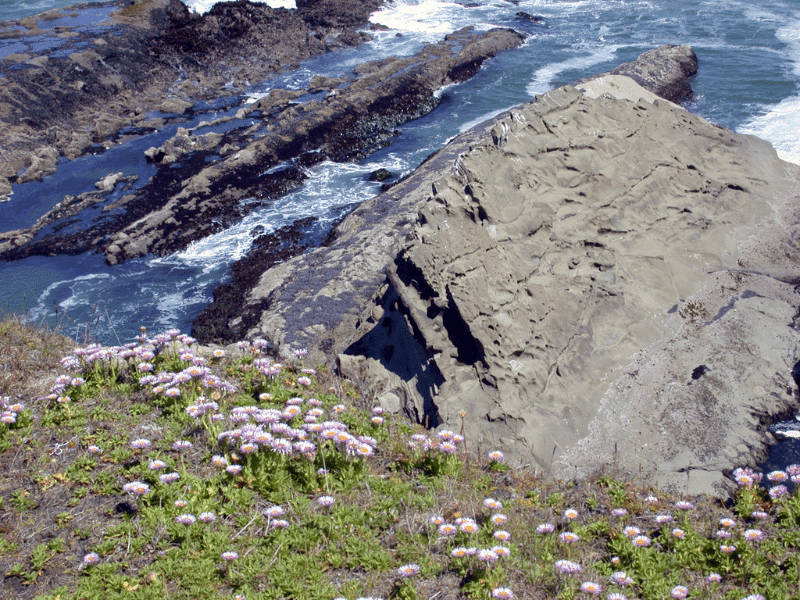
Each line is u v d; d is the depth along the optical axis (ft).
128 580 17.10
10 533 18.85
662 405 36.29
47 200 83.30
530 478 27.09
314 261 59.21
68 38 124.77
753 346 40.98
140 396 26.50
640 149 52.60
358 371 38.29
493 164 42.32
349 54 135.44
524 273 38.75
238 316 55.31
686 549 20.83
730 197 54.13
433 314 35.99
